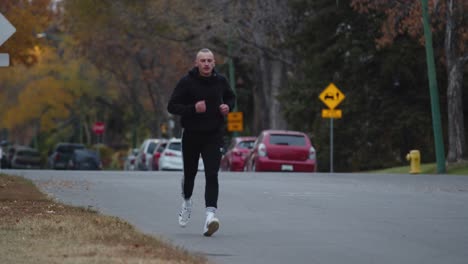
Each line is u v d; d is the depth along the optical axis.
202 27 123.69
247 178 63.97
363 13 111.00
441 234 30.39
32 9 81.00
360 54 109.25
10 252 22.88
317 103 114.62
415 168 88.00
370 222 33.75
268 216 35.72
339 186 54.91
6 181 48.81
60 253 22.77
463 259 25.28
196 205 39.94
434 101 86.06
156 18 128.38
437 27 100.31
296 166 85.94
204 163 29.84
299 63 124.81
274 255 25.75
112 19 134.50
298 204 41.03
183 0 126.44
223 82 30.05
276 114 130.62
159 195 45.12
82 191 47.12
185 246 27.19
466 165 88.50
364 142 114.31
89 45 155.50
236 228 31.78
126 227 28.92
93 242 24.97
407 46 108.12
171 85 160.00
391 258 25.39
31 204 36.28
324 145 113.50
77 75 195.38
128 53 158.88
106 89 196.62
